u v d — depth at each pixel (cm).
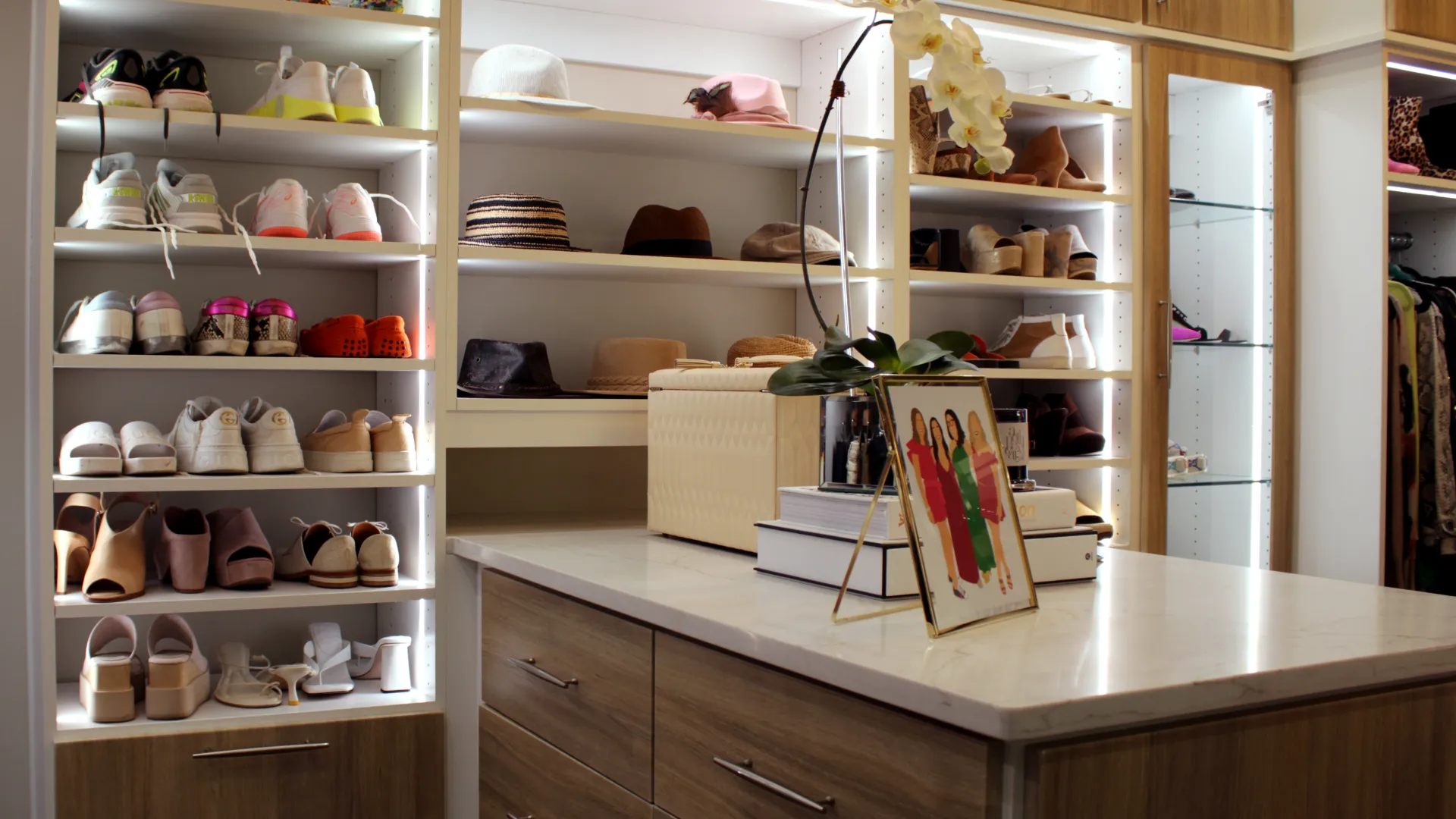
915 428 121
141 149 207
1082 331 272
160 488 184
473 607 202
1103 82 280
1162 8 267
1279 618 124
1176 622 122
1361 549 276
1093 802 93
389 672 206
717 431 181
